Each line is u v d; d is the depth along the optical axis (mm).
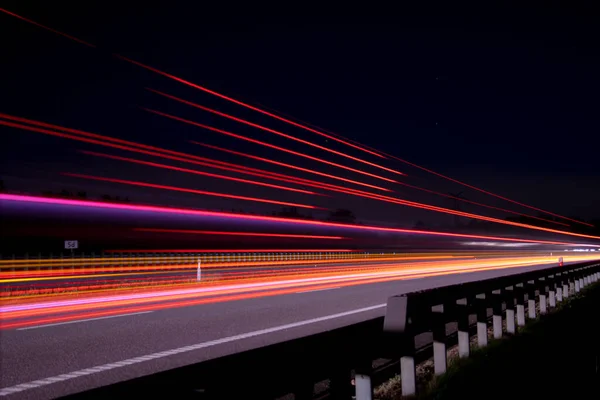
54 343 8312
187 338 8789
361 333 4426
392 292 17453
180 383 2492
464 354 6797
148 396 2332
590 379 5918
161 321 10711
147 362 7000
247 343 8367
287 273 27500
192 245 58031
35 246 40094
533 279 11156
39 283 20000
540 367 6375
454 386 5395
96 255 32719
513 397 5262
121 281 21234
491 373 5938
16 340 8555
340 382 4023
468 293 6992
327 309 12820
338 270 30938
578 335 8477
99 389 2197
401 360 5180
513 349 7234
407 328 5027
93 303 14016
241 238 70438
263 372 3119
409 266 37562
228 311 12391
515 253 84312
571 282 16219
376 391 5766
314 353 3680
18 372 6430
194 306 13383
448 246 102875
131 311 12359
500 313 8516
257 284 20578
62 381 6012
